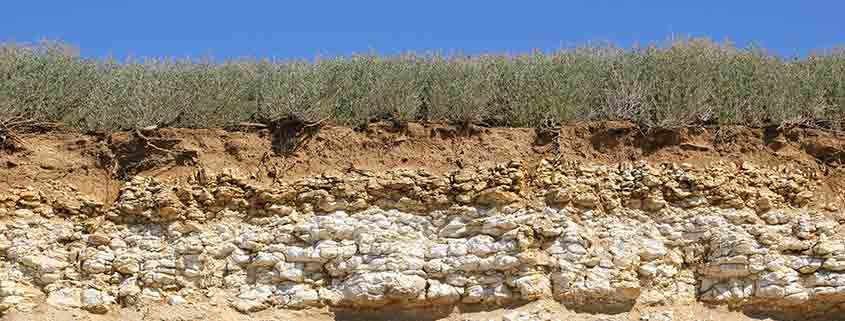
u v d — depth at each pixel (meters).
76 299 11.26
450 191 11.91
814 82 13.39
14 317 11.00
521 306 11.29
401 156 12.32
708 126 12.66
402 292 11.23
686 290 11.53
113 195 12.01
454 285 11.37
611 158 12.31
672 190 11.95
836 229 11.71
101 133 12.50
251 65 14.12
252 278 11.54
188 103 12.73
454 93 12.90
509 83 13.45
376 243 11.52
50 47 13.53
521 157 12.25
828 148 12.52
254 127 12.63
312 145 12.42
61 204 11.77
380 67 13.84
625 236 11.68
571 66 13.78
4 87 12.49
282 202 11.88
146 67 13.79
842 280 11.20
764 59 14.26
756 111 12.84
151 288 11.38
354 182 11.93
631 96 12.79
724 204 11.85
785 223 11.73
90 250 11.52
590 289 11.29
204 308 11.30
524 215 11.65
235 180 11.96
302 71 13.54
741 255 11.43
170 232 11.64
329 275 11.54
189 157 12.23
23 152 12.13
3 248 11.42
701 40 14.48
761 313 11.38
